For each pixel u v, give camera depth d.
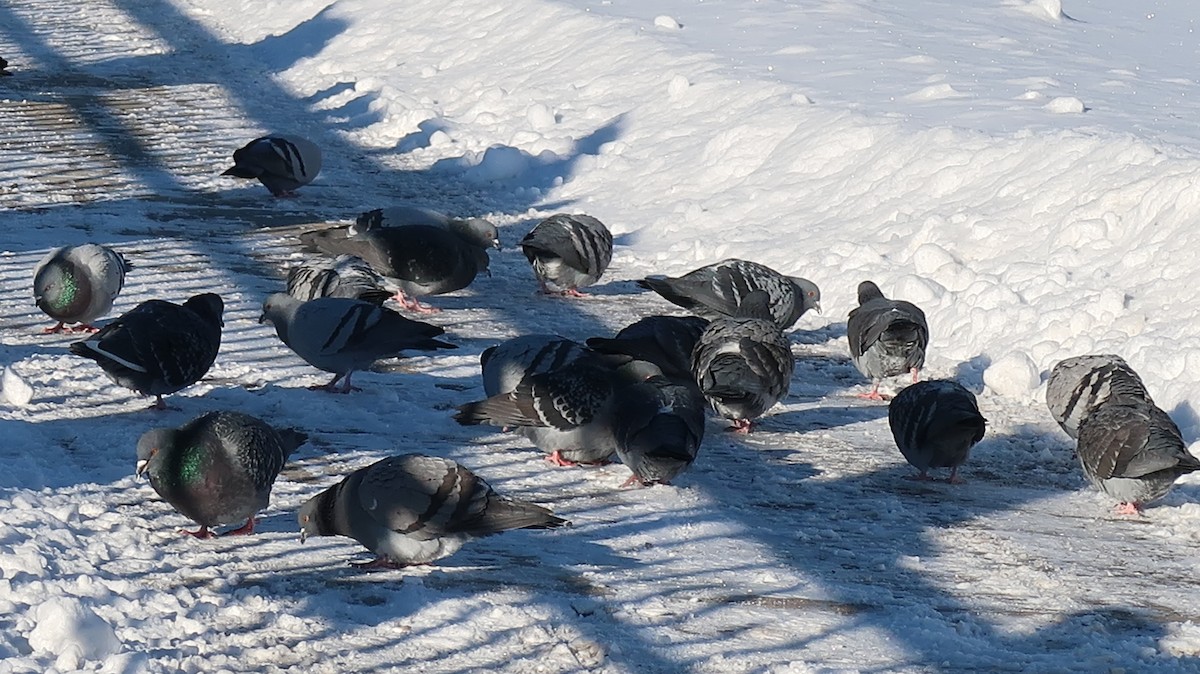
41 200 21.56
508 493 10.70
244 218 21.30
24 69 32.97
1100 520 11.08
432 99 29.52
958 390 11.88
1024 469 12.51
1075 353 14.93
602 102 27.12
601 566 9.16
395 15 36.16
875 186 20.45
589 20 31.34
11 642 7.03
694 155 23.69
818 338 16.84
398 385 13.79
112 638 7.18
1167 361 14.05
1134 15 35.25
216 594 8.14
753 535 10.11
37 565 8.13
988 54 27.58
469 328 16.28
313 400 12.77
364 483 8.60
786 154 22.48
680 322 13.04
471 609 8.10
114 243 19.19
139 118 28.50
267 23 38.78
